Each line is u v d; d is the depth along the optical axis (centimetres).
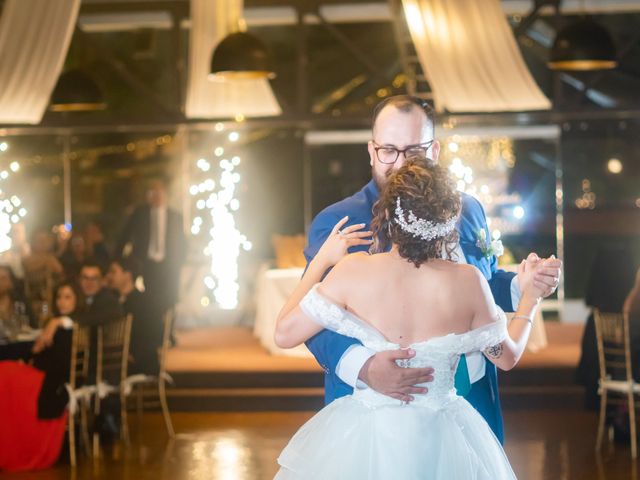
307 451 279
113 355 739
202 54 1152
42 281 1021
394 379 264
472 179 1194
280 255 1048
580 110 1160
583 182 1287
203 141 1245
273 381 873
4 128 1209
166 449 720
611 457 683
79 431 734
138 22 1259
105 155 1245
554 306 1260
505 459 286
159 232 1052
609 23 1248
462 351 270
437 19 1061
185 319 1246
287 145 1242
